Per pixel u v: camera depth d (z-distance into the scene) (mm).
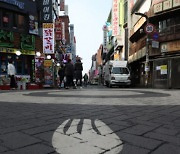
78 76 18031
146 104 6270
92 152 2350
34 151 2377
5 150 2410
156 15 20078
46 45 23094
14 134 3031
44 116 4355
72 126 3494
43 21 25078
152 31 18750
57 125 3564
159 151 2408
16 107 5617
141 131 3225
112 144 2611
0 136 2934
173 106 5926
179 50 18781
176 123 3816
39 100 7254
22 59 21562
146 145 2596
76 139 2799
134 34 26812
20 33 21375
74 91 12102
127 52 34750
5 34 19797
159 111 5090
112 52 55562
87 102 6676
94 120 3973
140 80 27562
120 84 21938
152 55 21312
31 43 22406
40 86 18203
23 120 3967
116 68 22516
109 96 8688
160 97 8352
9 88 15328
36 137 2887
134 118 4215
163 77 19875
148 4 24297
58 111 4969
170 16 19578
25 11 22125
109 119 4078
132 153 2332
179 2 18125
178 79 18484
